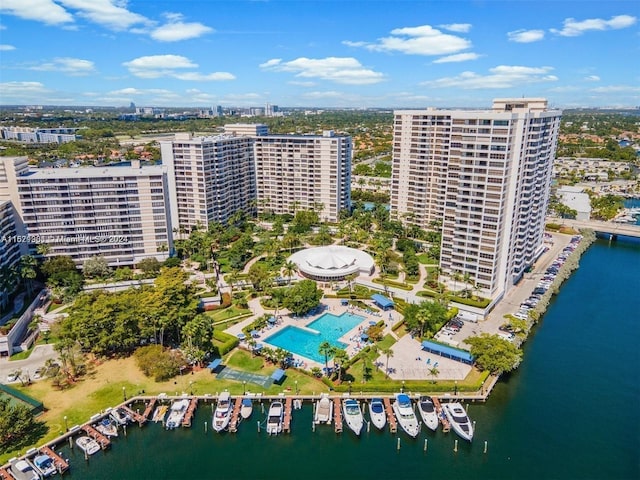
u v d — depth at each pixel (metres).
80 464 93.19
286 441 99.12
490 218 147.62
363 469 92.12
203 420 104.62
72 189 171.00
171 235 194.12
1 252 151.88
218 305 154.25
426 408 103.75
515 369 123.00
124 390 110.19
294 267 171.12
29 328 134.50
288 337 136.88
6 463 90.94
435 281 167.12
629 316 155.12
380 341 133.12
